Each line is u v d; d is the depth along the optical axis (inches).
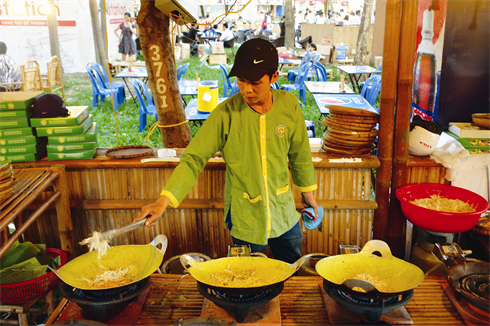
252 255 82.3
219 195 111.2
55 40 403.5
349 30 613.6
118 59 527.8
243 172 79.6
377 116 106.5
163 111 134.0
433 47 131.3
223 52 540.1
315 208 89.4
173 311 74.2
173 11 124.7
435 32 129.4
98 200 111.2
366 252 76.9
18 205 76.0
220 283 68.2
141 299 76.3
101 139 240.8
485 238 102.1
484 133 111.6
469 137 112.6
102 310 67.0
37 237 114.3
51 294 99.3
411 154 113.6
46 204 91.4
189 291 80.0
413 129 109.4
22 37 439.8
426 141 106.9
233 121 76.6
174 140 136.7
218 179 109.9
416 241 117.6
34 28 443.8
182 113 136.9
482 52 119.6
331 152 111.4
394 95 104.7
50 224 113.0
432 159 109.3
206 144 77.4
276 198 82.0
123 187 111.0
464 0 116.9
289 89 330.6
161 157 108.7
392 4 97.2
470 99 124.3
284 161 81.2
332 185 110.9
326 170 109.6
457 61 122.2
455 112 126.3
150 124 277.7
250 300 66.2
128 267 76.5
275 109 77.0
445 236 103.3
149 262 76.0
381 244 77.7
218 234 114.8
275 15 1010.1
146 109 259.4
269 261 72.3
